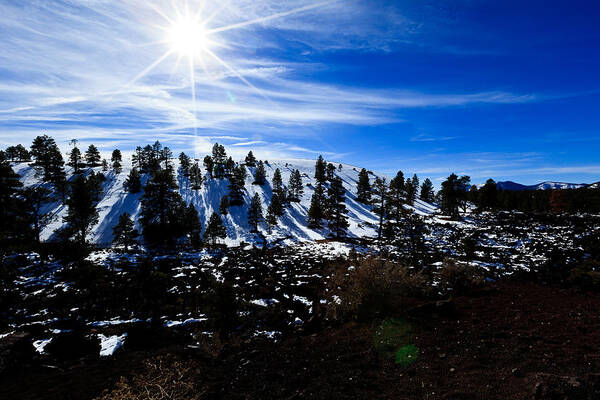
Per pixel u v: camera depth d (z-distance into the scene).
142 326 13.27
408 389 6.97
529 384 6.40
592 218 47.69
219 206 82.44
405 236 41.84
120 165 111.94
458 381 7.03
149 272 18.03
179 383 7.18
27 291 19.48
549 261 22.39
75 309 16.50
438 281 17.77
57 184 75.31
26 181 89.38
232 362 9.72
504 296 14.30
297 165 168.88
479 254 27.75
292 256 33.34
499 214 60.38
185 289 20.56
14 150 110.56
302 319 14.13
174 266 27.92
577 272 16.61
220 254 35.25
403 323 11.42
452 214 63.56
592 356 7.52
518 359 7.80
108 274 23.36
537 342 8.77
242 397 7.30
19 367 9.49
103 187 91.50
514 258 24.97
